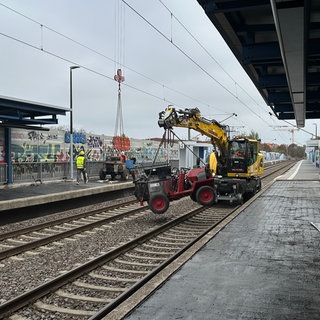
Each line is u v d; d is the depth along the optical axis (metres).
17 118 20.23
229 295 5.64
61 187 20.94
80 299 6.46
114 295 6.71
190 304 5.31
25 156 25.02
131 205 18.11
